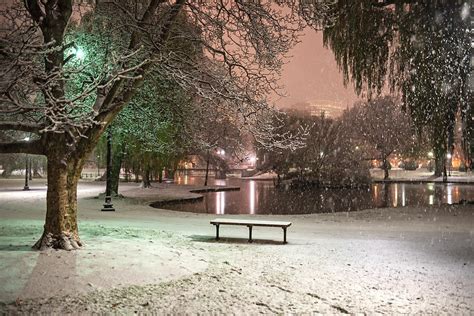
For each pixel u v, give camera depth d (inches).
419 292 320.2
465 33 952.3
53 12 400.8
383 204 1381.6
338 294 312.3
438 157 1039.0
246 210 1210.6
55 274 321.4
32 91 338.3
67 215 413.7
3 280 304.0
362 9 974.4
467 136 1010.1
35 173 2763.3
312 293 312.0
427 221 812.6
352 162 2244.1
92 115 366.9
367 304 290.8
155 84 732.7
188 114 783.7
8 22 346.9
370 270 389.1
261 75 547.5
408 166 3949.3
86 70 514.3
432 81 968.3
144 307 271.6
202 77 521.7
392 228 715.4
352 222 806.5
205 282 330.3
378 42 986.7
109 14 576.1
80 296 284.2
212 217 867.4
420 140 1042.7
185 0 463.2
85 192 1497.3
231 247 489.4
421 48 969.5
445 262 427.8
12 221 680.4
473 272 384.8
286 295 306.2
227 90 494.3
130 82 430.0
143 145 1240.2
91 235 509.7
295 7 517.0
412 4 985.5
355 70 989.8
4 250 393.1
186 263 381.7
